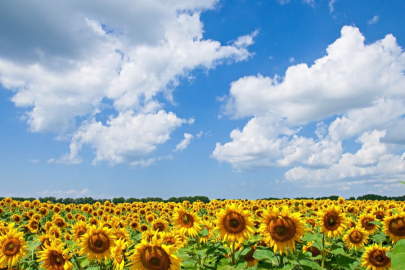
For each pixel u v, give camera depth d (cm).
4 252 852
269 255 737
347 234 1150
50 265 825
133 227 1900
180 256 722
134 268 689
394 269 330
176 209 950
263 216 752
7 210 2825
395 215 1016
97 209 3058
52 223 1817
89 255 823
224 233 774
